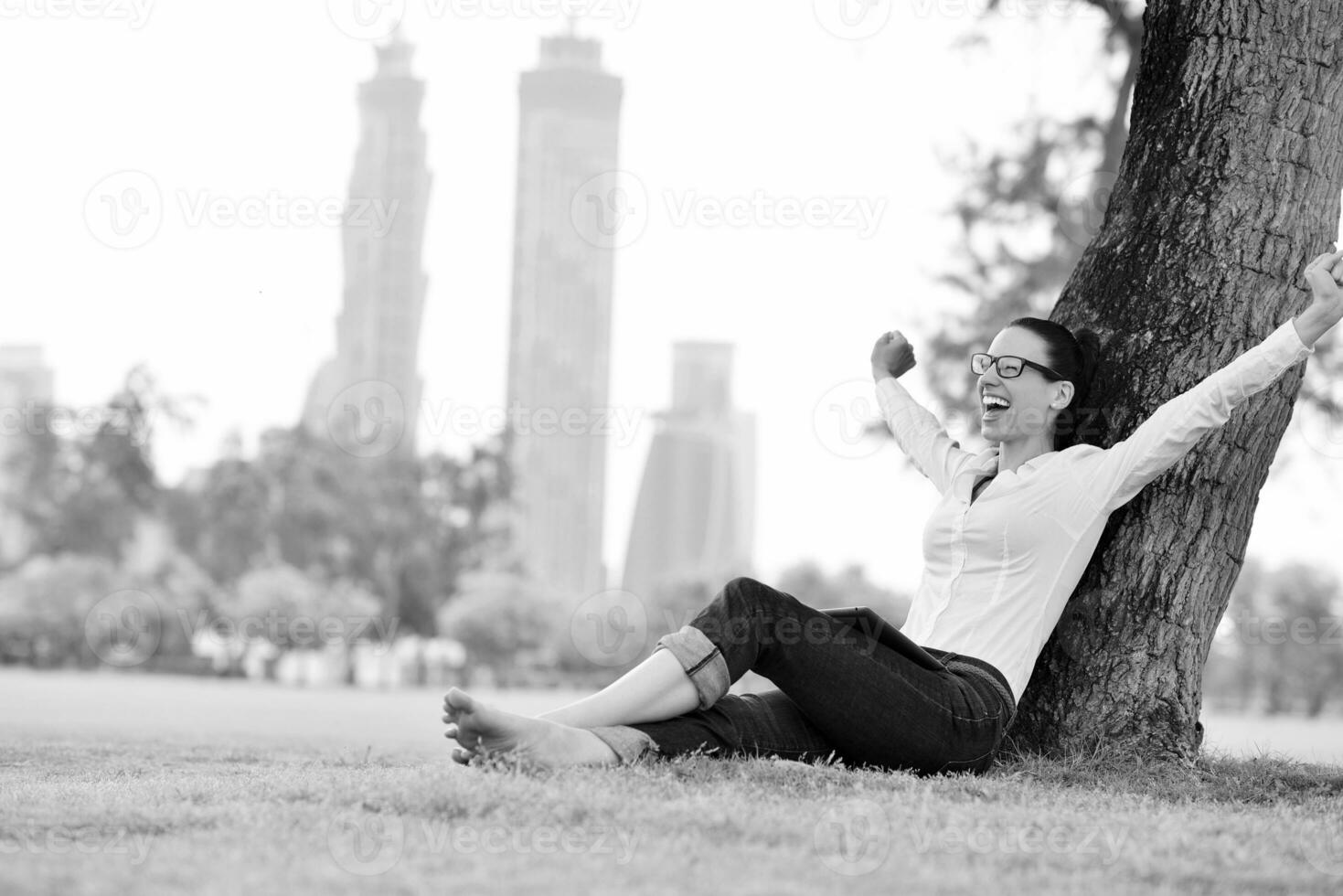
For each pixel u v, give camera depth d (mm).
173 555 44312
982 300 10531
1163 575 3219
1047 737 3217
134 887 1601
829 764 2643
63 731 6203
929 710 2621
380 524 45344
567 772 2279
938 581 3002
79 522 42656
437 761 3814
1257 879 1820
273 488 44688
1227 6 3363
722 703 2619
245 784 2541
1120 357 3357
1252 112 3346
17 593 40531
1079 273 3568
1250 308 3309
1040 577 2895
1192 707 3234
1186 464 3227
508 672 42656
